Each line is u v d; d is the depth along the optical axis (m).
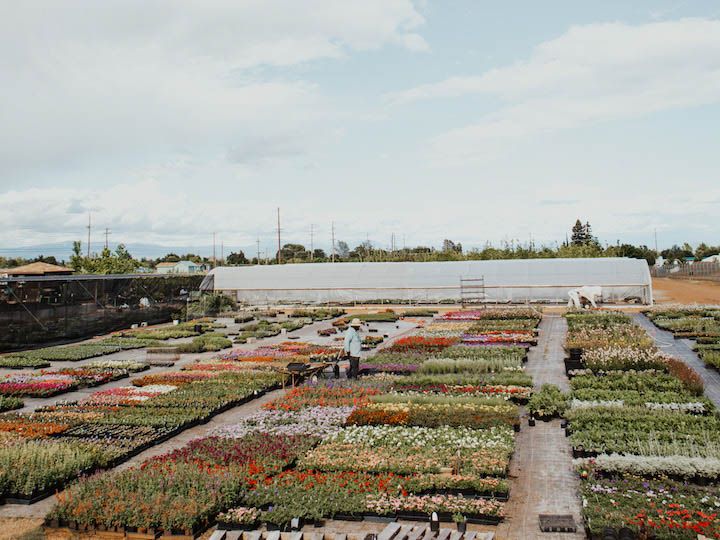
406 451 13.63
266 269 59.91
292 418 16.95
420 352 27.89
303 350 29.44
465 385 20.28
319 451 13.96
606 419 15.06
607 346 25.55
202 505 10.64
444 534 9.73
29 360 28.19
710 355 23.83
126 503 10.72
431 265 56.34
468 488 11.38
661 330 34.62
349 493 11.41
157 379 23.02
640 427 14.33
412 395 18.67
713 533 9.05
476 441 14.07
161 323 47.06
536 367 24.52
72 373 24.89
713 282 82.38
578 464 12.29
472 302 53.75
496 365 22.97
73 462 12.92
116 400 19.58
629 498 10.58
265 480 12.03
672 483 11.10
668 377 19.50
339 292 57.69
